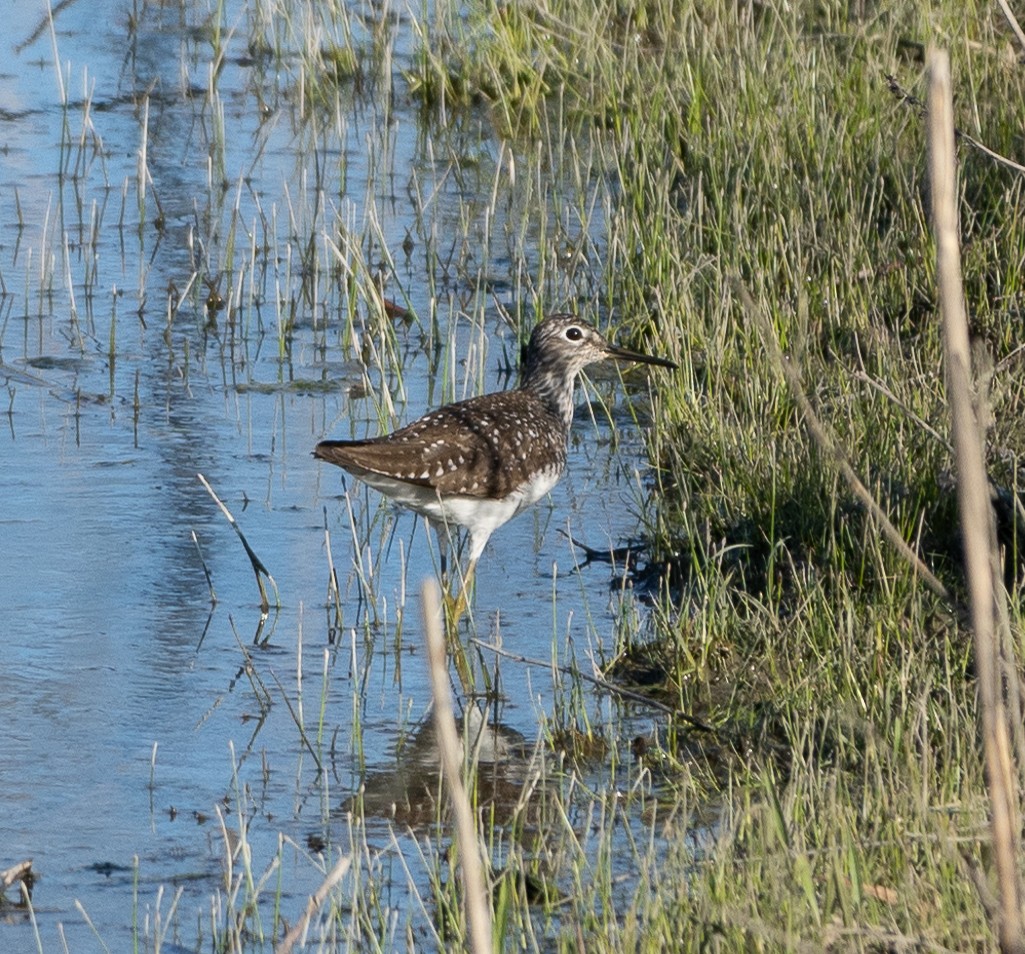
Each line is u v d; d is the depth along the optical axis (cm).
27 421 1434
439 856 841
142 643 1087
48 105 2256
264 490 1323
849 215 1479
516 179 2000
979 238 1445
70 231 1858
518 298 1602
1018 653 852
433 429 1140
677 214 1623
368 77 2380
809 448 1182
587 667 1061
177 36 2578
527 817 883
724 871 725
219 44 2472
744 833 788
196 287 1709
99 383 1519
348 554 1226
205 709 1009
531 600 1167
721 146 1716
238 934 756
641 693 1022
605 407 1443
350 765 948
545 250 1730
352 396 1503
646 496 1329
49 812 891
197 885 826
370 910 795
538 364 1278
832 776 778
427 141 2152
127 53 2484
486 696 1031
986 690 446
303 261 1786
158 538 1237
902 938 635
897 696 913
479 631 1119
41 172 2022
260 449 1397
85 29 2591
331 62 2412
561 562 1227
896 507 1105
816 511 1146
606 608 1147
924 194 1560
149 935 781
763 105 1758
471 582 1173
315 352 1602
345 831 876
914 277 1439
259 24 2503
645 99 1938
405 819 889
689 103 1873
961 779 790
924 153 1589
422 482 1112
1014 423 1127
